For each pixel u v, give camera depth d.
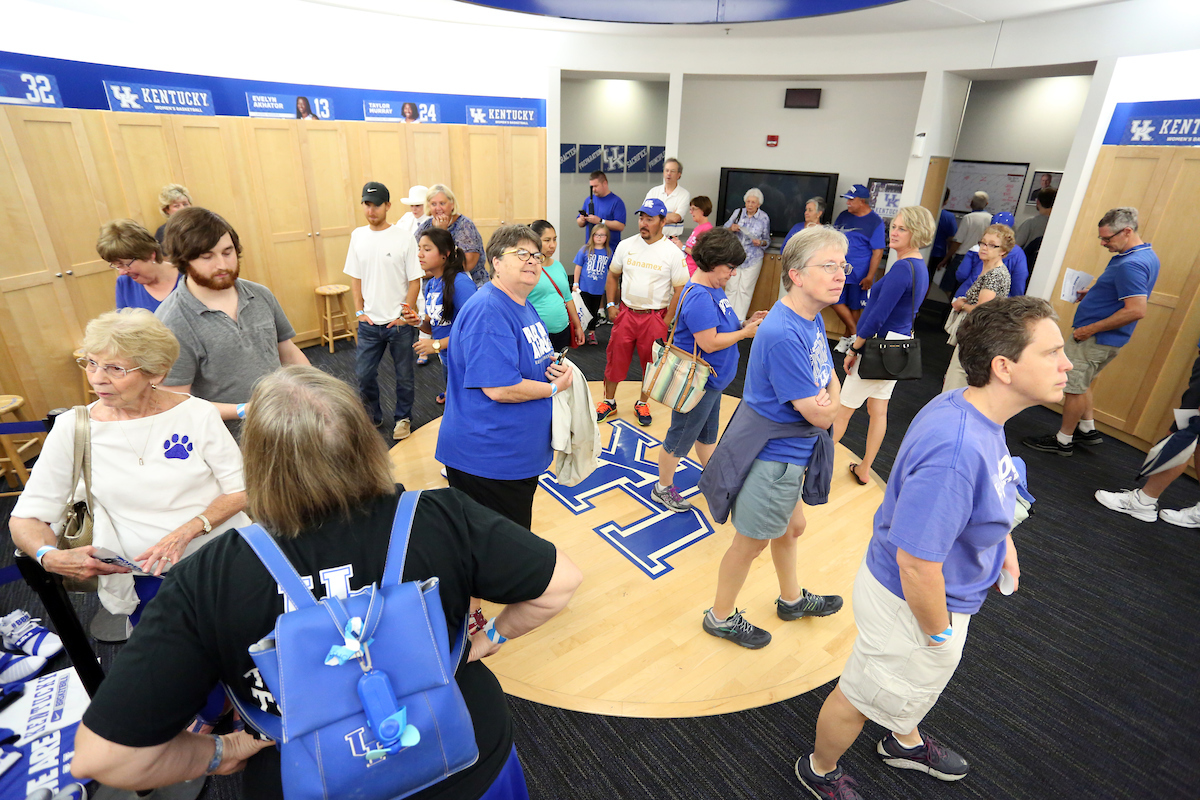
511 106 6.60
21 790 1.83
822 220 7.34
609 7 4.98
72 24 4.02
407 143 6.22
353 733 0.86
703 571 3.09
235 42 5.03
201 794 1.94
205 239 2.01
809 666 2.52
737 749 2.16
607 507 3.61
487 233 7.01
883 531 1.70
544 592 1.10
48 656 2.36
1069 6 4.66
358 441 0.96
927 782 2.06
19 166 3.69
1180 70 4.21
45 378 3.90
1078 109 6.70
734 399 5.34
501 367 2.18
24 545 1.65
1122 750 2.20
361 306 4.21
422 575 0.97
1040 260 5.23
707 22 4.98
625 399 5.09
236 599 0.86
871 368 3.32
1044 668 2.54
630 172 8.98
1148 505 3.57
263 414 0.92
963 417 1.50
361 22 5.68
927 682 1.65
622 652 2.56
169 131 4.75
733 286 6.93
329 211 5.95
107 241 2.65
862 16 5.36
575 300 5.30
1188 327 4.12
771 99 7.45
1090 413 4.47
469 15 5.78
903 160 6.91
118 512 1.78
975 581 1.62
